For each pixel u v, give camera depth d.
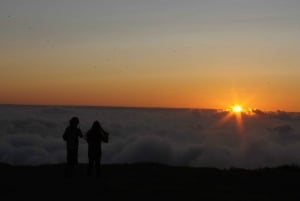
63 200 14.76
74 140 18.34
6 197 15.15
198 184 18.08
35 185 17.25
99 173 18.47
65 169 20.30
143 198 15.26
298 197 16.33
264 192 17.02
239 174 20.70
